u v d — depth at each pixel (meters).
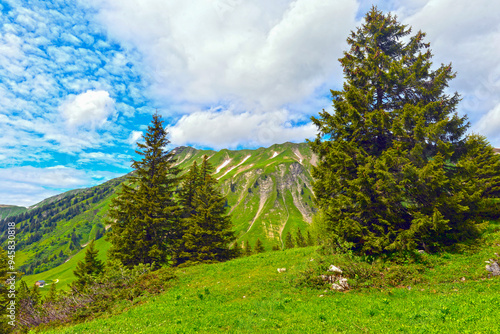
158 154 34.72
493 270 15.05
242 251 37.84
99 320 14.94
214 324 12.19
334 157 21.48
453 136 23.12
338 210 21.27
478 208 21.06
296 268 19.98
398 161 19.64
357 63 25.86
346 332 9.27
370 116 22.25
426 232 18.91
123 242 29.27
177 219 34.31
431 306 11.00
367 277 16.86
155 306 16.12
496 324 7.95
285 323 11.20
